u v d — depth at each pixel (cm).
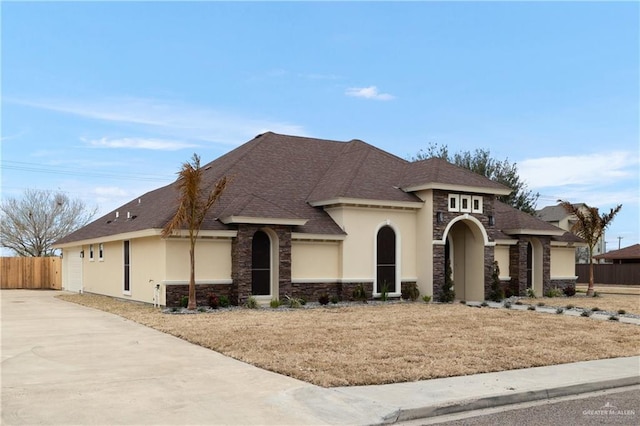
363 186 2489
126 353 1247
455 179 2552
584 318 1972
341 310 2112
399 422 817
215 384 970
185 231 2119
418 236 2572
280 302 2228
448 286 2509
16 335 1503
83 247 3238
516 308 2291
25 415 785
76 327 1656
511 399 928
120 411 809
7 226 5000
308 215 2452
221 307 2152
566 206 3247
